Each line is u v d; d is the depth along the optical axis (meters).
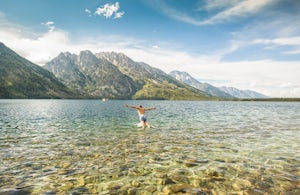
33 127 30.52
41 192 9.37
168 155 15.28
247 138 21.75
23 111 68.00
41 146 18.31
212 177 11.01
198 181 10.51
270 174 11.37
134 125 32.88
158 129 28.39
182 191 9.40
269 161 13.74
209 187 9.80
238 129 28.22
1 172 11.88
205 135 23.64
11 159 14.38
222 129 28.28
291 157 14.62
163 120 40.34
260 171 11.85
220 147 17.73
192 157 14.73
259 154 15.45
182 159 14.26
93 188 9.78
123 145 18.62
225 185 9.99
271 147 17.66
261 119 43.16
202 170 12.07
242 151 16.36
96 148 17.50
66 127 30.64
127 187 9.88
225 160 14.02
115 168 12.51
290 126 31.50
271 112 69.81
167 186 9.95
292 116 52.12
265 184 10.05
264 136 22.94
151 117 47.38
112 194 9.19
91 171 12.02
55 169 12.38
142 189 9.66
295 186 9.80
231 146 18.09
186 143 19.36
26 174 11.57
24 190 9.57
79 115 53.38
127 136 23.11
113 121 38.97
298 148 17.33
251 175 11.24
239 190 9.45
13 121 38.34
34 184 10.24
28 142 20.02
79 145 18.67
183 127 30.30
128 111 72.50
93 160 14.12
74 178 10.99
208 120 40.50
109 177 11.11
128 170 12.15
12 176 11.28
